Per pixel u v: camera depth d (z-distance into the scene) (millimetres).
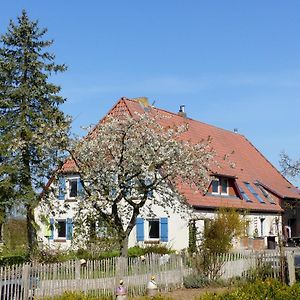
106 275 18188
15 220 29781
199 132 42500
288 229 44531
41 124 25094
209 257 20812
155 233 32062
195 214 30328
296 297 10938
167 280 19922
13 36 27812
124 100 34562
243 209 35281
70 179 29859
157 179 22703
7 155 26000
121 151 22219
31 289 16188
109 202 22750
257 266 20359
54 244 33156
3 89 27281
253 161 47750
